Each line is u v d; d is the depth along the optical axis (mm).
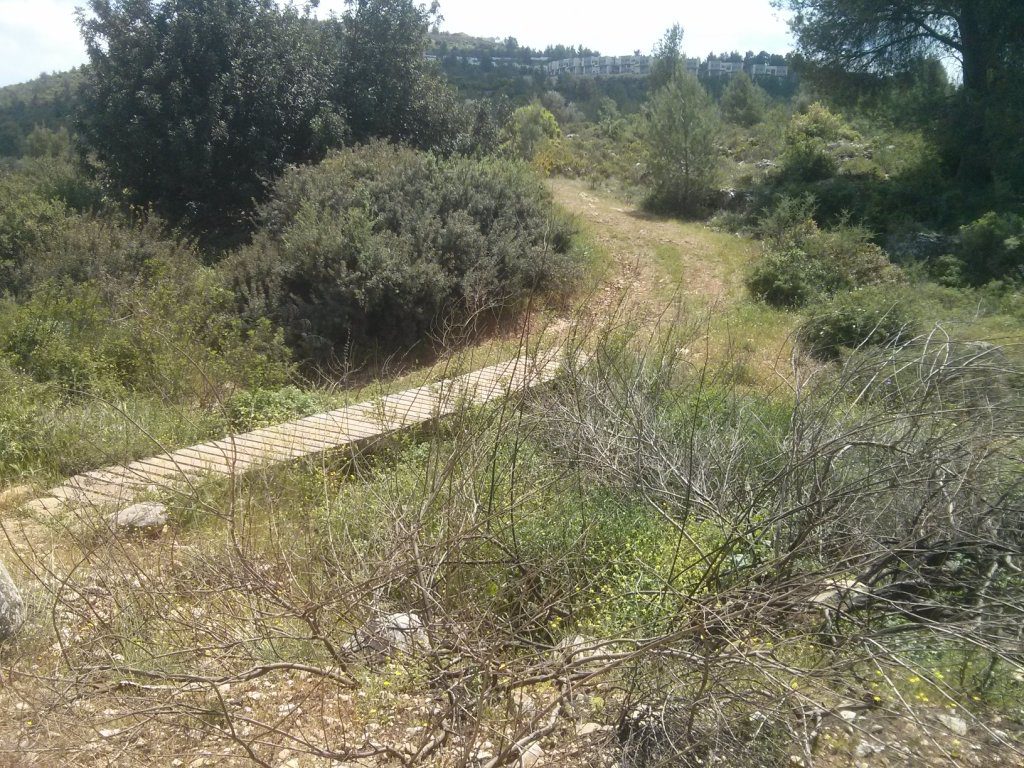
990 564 3727
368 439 6227
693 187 20094
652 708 2752
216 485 5223
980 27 17750
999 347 4477
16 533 4805
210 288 11211
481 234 13039
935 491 3627
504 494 3949
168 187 16828
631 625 3260
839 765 2721
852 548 3646
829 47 19703
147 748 2818
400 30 18469
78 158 17906
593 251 15242
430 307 11992
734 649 2684
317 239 11961
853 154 20547
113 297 10492
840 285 13242
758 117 30828
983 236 13516
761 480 4336
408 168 14258
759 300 13234
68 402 7359
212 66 16812
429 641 3037
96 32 16812
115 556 4051
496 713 2885
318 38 18422
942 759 2779
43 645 3498
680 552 3783
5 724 2934
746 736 2738
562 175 25016
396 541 3307
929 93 18625
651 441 4742
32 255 12359
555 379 5625
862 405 4773
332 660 3207
